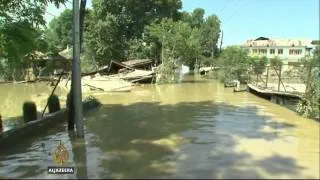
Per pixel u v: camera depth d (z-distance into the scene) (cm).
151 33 5872
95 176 1010
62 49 8525
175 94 3344
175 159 1142
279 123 1730
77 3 1535
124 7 7181
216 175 981
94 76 4781
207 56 10681
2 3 1728
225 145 1310
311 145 1300
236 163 1087
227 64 4928
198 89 3906
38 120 1675
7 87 4862
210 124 1725
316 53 2589
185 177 971
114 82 4097
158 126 1711
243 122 1766
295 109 2112
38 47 1923
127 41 7062
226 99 2819
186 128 1642
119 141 1421
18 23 1766
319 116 1758
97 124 1819
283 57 9481
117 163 1123
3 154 1305
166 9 7450
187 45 5691
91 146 1359
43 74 5731
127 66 5497
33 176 1041
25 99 3288
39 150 1340
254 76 3862
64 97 3238
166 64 5294
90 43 6931
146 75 4950
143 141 1406
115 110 2317
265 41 10038
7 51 1736
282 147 1274
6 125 1872
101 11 7094
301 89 2994
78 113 1516
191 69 9906
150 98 3017
